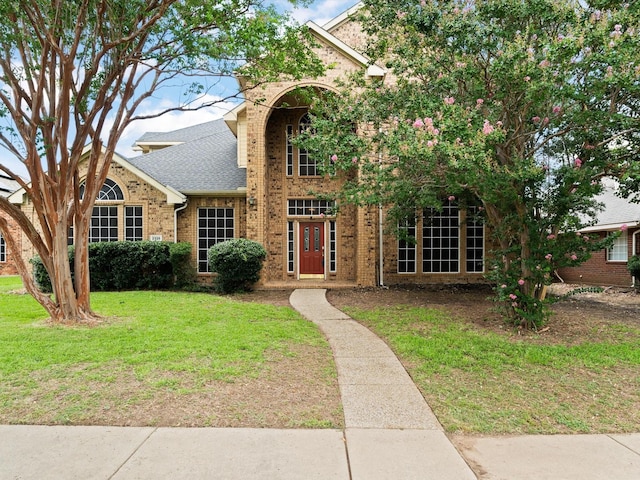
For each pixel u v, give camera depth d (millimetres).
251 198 12117
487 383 4438
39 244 7145
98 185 7461
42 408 3658
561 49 5059
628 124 5523
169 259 11641
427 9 5941
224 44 6852
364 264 12047
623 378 4602
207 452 2965
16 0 5836
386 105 7664
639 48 4887
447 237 12688
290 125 13297
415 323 7254
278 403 3848
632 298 11000
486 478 2676
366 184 8406
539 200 6410
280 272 13211
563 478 2682
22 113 6672
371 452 2992
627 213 13398
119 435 3211
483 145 5258
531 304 6531
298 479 2639
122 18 6598
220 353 5230
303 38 8211
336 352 5586
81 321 7059
